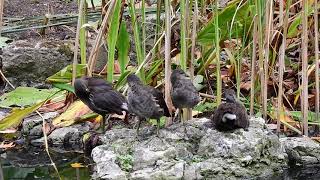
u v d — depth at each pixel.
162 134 8.13
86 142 8.73
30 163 8.34
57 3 13.41
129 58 10.43
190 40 9.16
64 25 11.62
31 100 9.89
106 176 7.70
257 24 8.69
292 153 8.35
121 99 8.44
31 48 10.85
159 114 7.87
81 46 9.10
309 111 9.27
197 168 7.80
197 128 8.26
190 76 8.52
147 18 11.23
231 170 7.85
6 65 10.73
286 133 8.94
